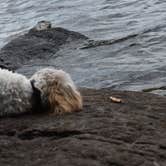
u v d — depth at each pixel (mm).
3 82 6520
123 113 6805
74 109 6594
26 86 6602
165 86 11977
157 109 7266
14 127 6195
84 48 16422
